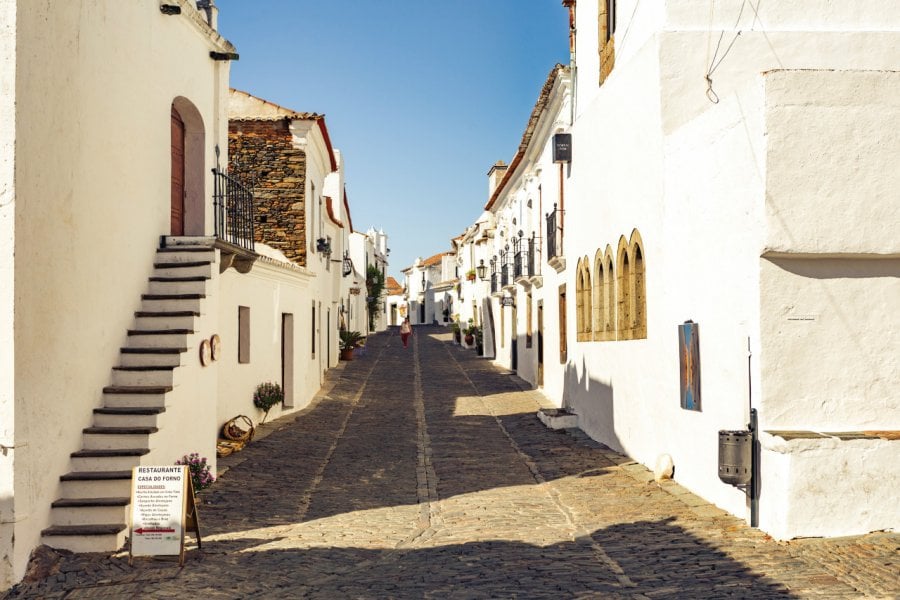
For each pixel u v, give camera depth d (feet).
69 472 27.20
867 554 22.20
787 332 25.04
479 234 127.13
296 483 36.99
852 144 24.64
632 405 40.16
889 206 24.67
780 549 23.12
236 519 30.17
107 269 30.53
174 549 24.12
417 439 50.39
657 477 34.19
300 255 67.97
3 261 23.21
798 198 24.59
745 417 26.20
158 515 24.26
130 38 32.19
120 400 30.17
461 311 164.14
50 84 25.35
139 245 33.81
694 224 30.78
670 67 34.53
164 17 35.94
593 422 49.24
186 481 24.56
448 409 65.46
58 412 26.37
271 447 46.26
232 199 45.50
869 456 23.95
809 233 24.54
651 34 36.19
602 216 46.09
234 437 45.78
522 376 89.15
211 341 36.29
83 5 27.78
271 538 27.35
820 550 22.75
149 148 34.65
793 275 25.08
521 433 52.37
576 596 20.47
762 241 24.70
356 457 44.01
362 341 128.67
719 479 28.30
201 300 34.47
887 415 25.17
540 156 73.51
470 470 40.27
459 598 20.61
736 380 27.02
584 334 52.60
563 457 42.86
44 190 25.09
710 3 34.86
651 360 36.76
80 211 27.89
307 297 67.97
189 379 33.14
